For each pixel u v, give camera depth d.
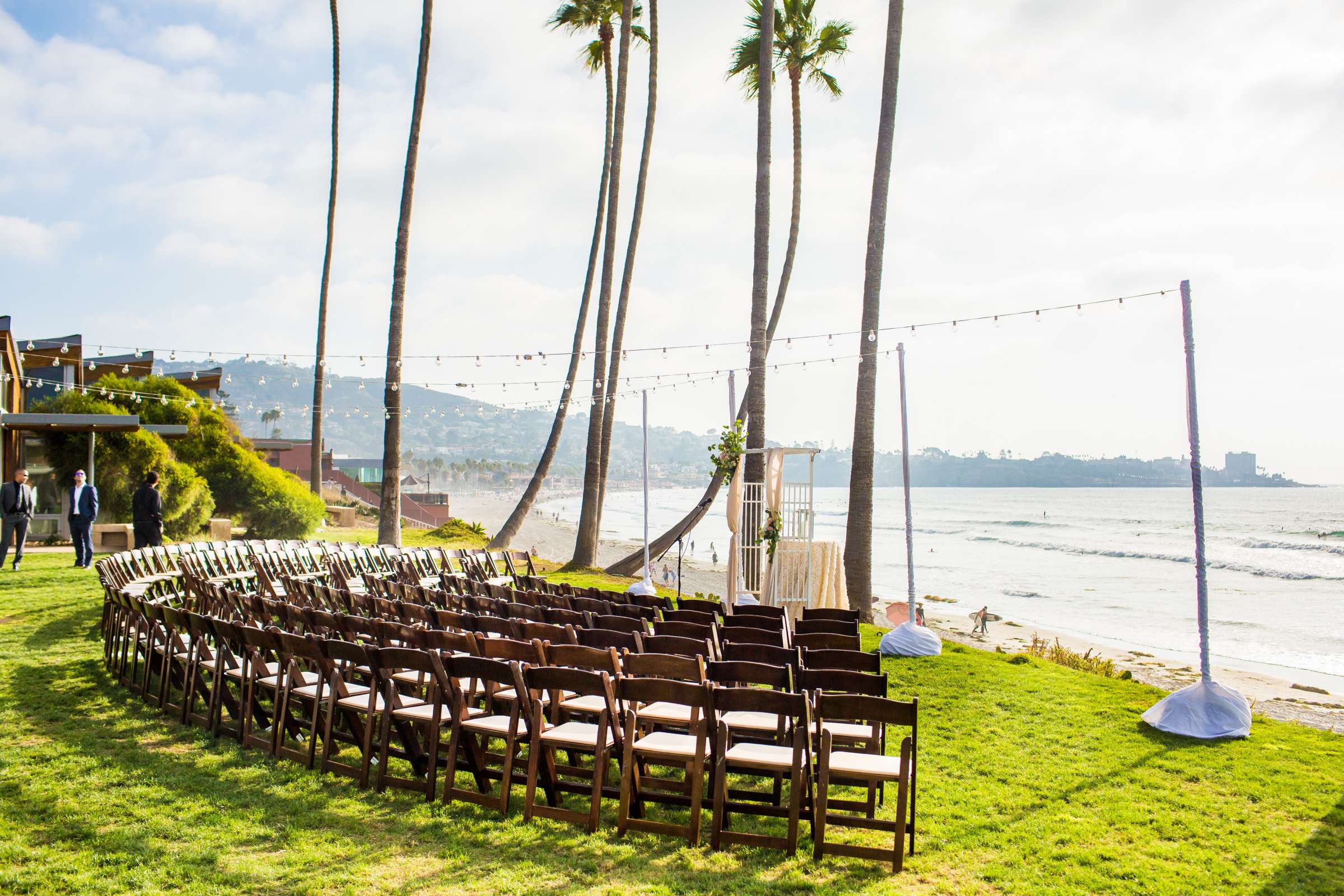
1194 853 4.80
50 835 4.44
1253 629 27.92
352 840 4.56
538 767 5.14
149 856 4.21
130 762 5.64
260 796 5.15
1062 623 29.12
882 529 84.12
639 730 5.91
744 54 22.66
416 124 19.45
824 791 4.57
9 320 21.84
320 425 29.75
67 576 13.80
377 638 6.35
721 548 68.06
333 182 28.53
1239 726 7.23
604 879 4.20
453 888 4.04
